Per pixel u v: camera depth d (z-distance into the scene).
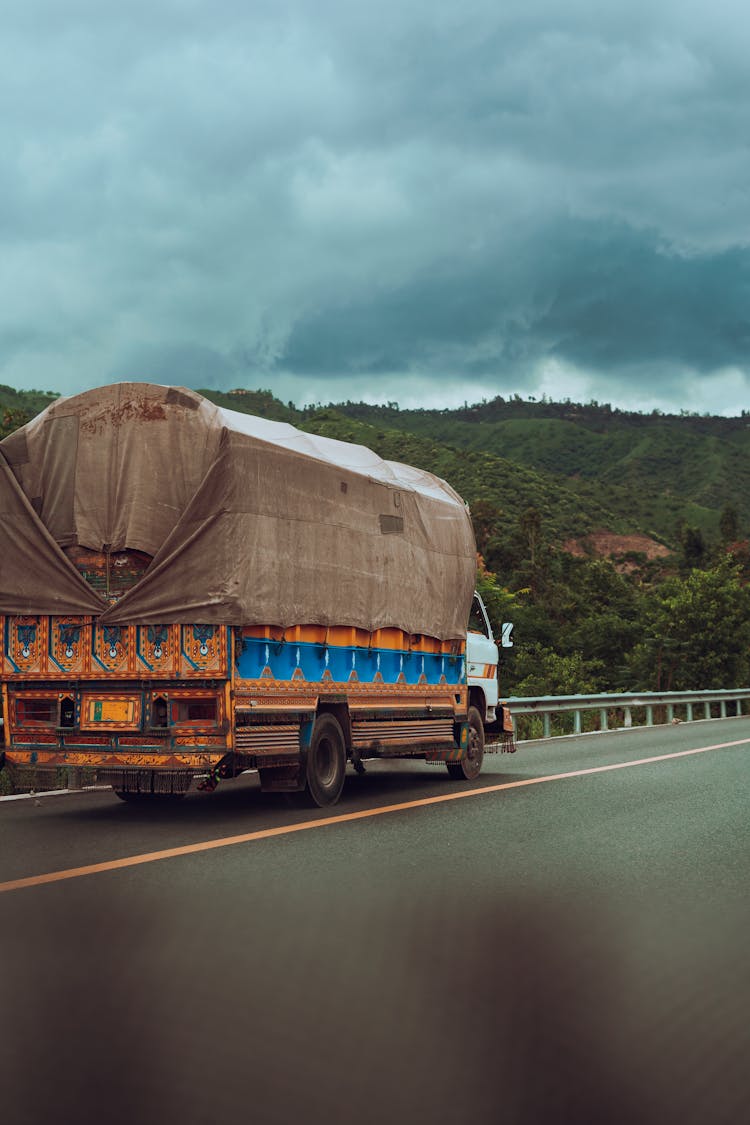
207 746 10.34
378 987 5.13
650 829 10.30
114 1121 3.68
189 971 5.37
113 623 10.70
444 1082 4.02
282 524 11.26
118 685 10.73
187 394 11.10
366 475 13.02
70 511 11.25
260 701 10.80
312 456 11.97
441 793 13.24
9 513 11.35
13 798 12.61
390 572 13.37
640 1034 4.56
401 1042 4.41
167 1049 4.32
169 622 10.53
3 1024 4.61
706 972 5.47
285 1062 4.18
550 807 11.87
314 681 11.77
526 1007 4.89
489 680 16.16
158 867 8.14
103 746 10.73
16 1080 4.02
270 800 12.51
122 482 11.09
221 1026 4.58
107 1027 4.57
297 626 11.48
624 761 17.72
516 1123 3.69
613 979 5.34
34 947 5.81
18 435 11.55
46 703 11.19
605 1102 3.88
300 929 6.23
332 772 12.06
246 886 7.43
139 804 12.16
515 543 96.31
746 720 32.50
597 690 60.03
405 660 13.73
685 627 58.59
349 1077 4.05
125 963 5.51
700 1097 3.93
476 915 6.64
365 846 9.20
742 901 7.14
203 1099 3.85
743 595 59.09
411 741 13.66
